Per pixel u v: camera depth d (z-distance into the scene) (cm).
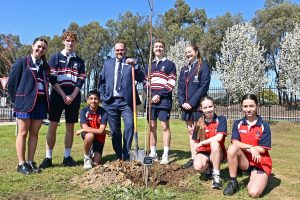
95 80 3394
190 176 577
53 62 648
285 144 1119
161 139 1074
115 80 668
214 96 2788
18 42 3044
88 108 664
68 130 673
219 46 5047
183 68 669
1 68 2569
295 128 1809
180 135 1209
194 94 634
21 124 597
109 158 746
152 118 682
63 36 657
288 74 2661
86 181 541
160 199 468
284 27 4559
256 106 516
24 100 592
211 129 554
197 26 5328
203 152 559
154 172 588
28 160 618
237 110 2792
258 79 2716
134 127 637
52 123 657
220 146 536
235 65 2712
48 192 503
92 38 5300
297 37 2602
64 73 651
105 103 675
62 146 930
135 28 5094
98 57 5400
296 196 492
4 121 2144
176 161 696
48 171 615
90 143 632
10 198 476
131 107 670
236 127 524
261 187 487
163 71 680
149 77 644
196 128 569
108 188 506
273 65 4769
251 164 515
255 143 509
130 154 631
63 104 657
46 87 617
